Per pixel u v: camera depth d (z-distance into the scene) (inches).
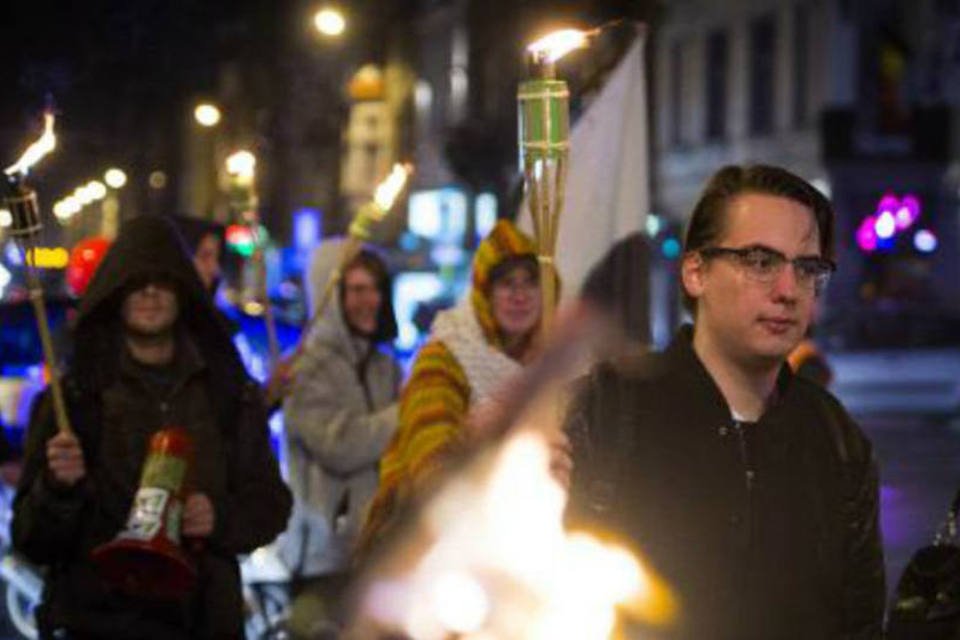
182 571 230.2
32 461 248.7
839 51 2151.8
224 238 394.0
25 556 248.4
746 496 168.2
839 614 173.2
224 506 250.8
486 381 241.3
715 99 2383.1
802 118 2208.4
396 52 2578.7
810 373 426.3
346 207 2431.1
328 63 1847.9
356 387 332.5
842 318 1971.0
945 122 2188.7
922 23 2175.2
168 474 234.2
